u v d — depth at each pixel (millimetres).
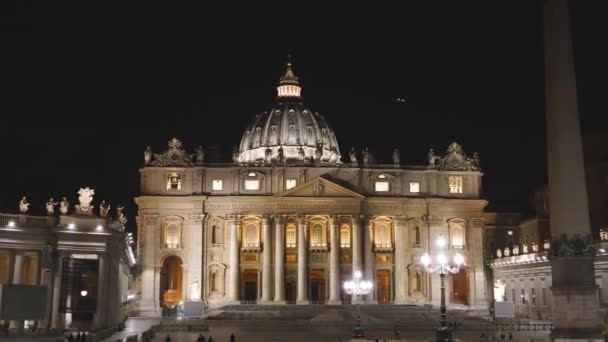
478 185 135625
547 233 136125
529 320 104625
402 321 101438
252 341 76312
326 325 95938
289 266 131125
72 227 78938
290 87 176125
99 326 80188
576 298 47250
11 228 75188
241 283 130625
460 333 86250
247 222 132250
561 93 48594
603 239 96875
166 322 101688
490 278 137250
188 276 129125
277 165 132375
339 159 169125
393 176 134000
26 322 75188
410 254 132750
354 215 130750
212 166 132125
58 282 77875
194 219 130250
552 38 49312
